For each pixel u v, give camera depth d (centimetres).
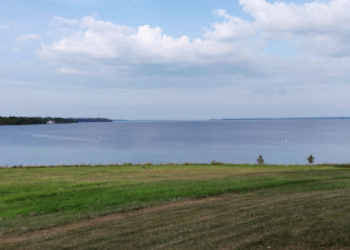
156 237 841
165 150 7769
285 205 1098
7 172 2694
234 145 9194
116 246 798
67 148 8419
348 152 7138
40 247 849
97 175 2436
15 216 1253
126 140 11606
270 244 695
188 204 1315
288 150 7625
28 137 13412
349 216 861
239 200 1318
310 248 654
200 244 743
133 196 1522
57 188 1795
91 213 1241
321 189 1524
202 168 2903
